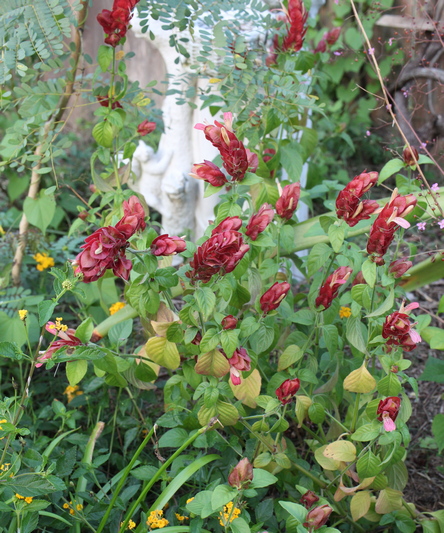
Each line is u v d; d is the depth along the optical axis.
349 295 1.62
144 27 2.01
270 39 2.45
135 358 1.67
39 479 1.36
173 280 1.37
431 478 2.08
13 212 3.20
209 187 1.47
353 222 1.42
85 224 2.13
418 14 3.30
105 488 1.63
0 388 2.17
